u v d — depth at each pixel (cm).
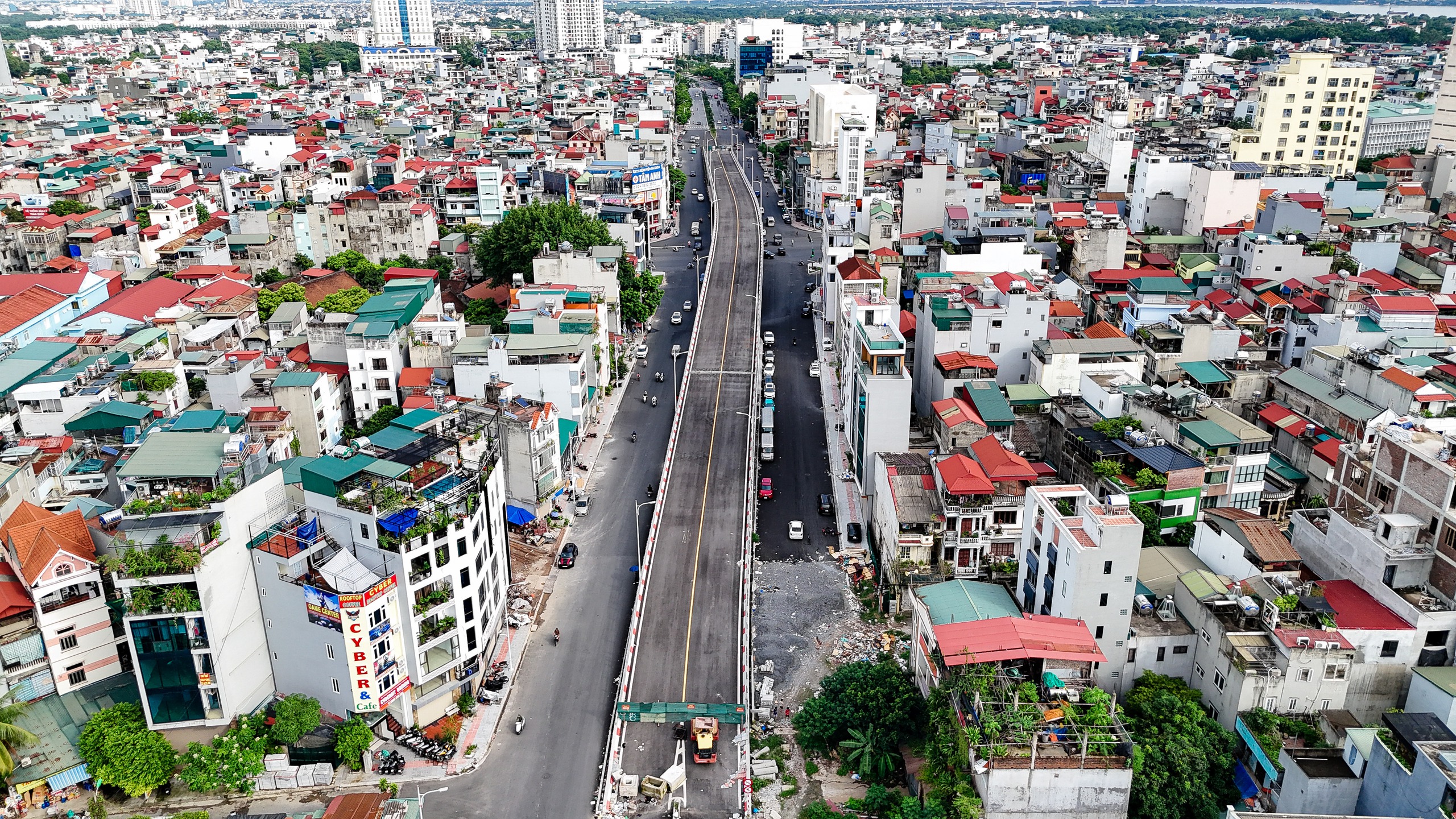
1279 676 7288
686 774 8281
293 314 15112
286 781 8200
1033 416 12112
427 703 8762
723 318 19100
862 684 8569
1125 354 12788
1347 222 19375
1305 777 6581
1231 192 19388
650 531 11719
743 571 10962
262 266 19750
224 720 8481
